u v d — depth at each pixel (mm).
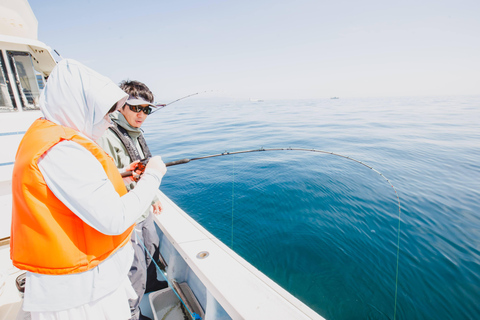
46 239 610
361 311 2209
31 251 621
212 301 1159
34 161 564
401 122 16250
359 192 4574
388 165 6398
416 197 4359
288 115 21578
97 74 691
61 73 637
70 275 661
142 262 1398
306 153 7547
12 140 1948
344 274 2613
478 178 5406
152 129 13906
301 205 4129
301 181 5121
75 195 570
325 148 8430
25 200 589
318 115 21562
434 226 3432
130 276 1338
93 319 729
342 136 10805
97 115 672
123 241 814
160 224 1663
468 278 2504
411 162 6703
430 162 6727
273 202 4273
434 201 4191
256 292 1057
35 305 647
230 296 1028
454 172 5852
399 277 2545
